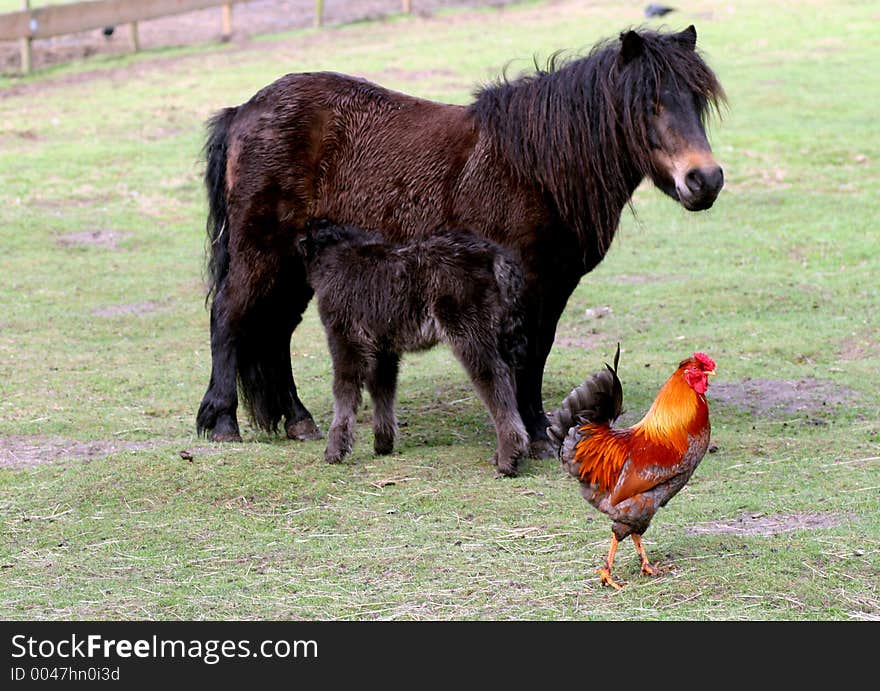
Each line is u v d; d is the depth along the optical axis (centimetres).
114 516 790
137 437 1009
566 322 1380
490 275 849
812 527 718
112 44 3156
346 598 648
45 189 1972
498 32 3098
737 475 840
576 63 905
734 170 2017
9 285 1550
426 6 3569
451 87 2478
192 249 1739
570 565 679
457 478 855
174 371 1235
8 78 2798
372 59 2812
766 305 1388
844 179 1959
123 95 2592
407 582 665
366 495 821
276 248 971
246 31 3297
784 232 1708
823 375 1128
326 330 898
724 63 2759
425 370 1219
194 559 715
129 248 1736
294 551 723
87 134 2298
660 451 620
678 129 852
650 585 640
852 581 636
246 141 970
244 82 2655
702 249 1658
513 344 870
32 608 645
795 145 2123
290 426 1016
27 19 2798
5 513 797
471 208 920
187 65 2873
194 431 1029
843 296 1409
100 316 1437
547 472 870
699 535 708
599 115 882
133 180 2038
